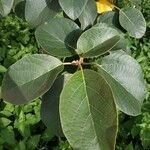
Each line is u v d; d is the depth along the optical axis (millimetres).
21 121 1152
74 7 360
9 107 1194
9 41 1576
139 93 337
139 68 340
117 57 341
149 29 1706
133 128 1144
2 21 1666
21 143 1061
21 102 307
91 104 294
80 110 291
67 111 288
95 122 290
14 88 314
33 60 324
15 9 429
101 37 343
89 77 303
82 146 284
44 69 324
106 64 339
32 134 1191
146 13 1742
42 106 341
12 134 1094
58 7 398
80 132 286
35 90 314
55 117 340
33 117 1172
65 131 284
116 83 335
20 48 1503
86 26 418
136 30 443
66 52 351
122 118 1192
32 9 395
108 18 454
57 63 328
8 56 1463
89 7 419
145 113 1185
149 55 1533
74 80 301
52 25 362
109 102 293
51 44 354
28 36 1602
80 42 340
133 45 1596
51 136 1112
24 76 320
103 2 457
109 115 290
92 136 286
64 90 293
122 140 1166
